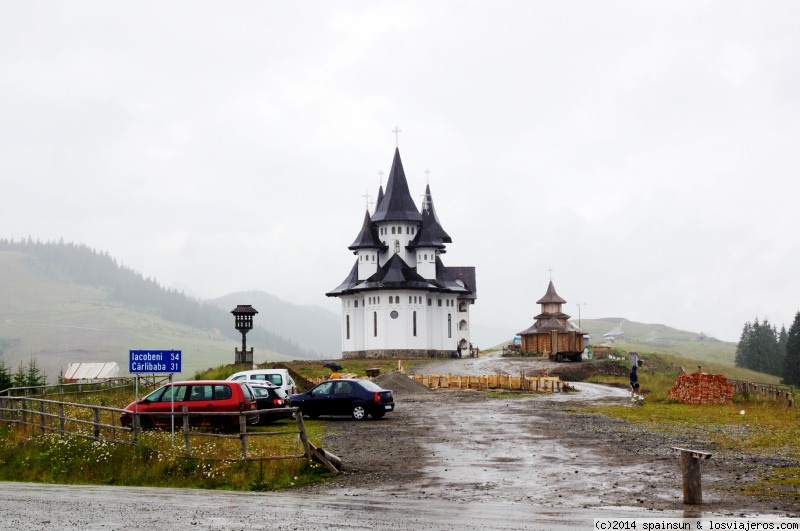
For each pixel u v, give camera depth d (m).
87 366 100.00
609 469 23.98
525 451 28.12
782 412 44.66
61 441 29.22
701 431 34.12
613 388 69.12
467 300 122.56
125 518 17.05
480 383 66.50
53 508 18.48
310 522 16.53
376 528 15.88
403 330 105.81
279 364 80.38
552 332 94.00
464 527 15.95
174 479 24.30
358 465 25.39
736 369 151.38
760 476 22.36
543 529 15.78
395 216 113.00
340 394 40.59
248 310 72.31
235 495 20.86
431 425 37.59
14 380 77.19
